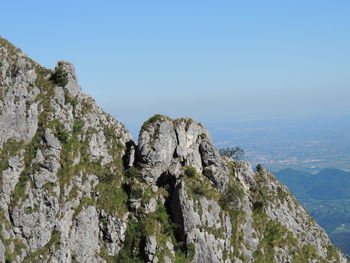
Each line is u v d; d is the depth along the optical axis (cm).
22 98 12094
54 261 11062
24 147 11719
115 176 12506
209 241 11744
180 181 12006
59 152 11850
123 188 12425
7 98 11981
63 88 12681
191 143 12988
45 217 11269
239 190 13162
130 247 11681
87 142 12450
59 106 12381
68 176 11725
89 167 12219
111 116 13725
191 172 12294
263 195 13900
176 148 12738
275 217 13712
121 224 11819
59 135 11950
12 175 11350
